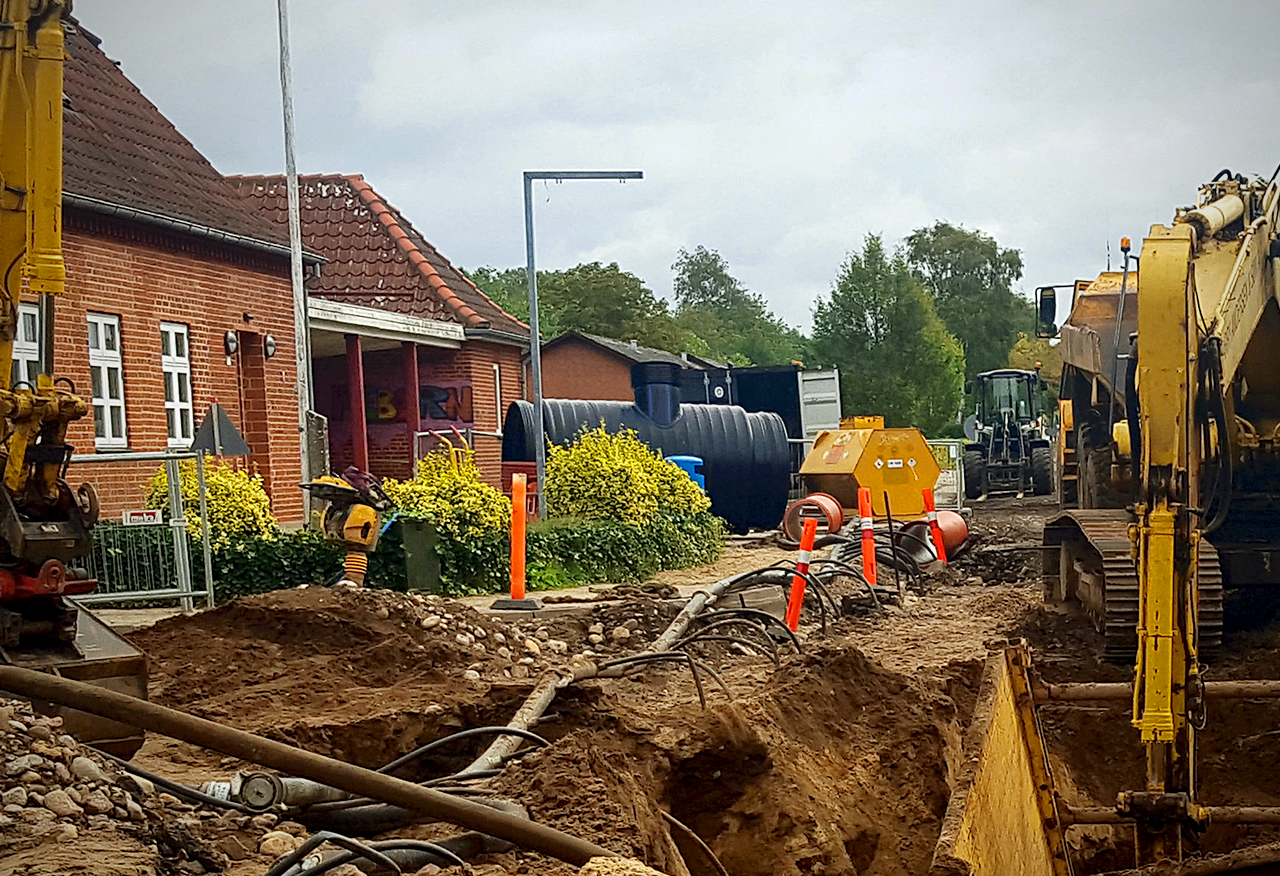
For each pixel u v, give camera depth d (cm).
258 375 2186
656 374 2794
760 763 796
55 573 772
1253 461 1284
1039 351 9144
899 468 2181
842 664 948
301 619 1134
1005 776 762
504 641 1205
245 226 2158
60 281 838
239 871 551
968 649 1201
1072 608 1409
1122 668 1204
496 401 3300
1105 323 1709
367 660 1070
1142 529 780
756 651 1134
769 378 3647
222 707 924
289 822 618
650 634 1343
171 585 1562
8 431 802
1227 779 1078
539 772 638
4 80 843
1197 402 1062
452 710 878
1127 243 1355
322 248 3284
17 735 626
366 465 2692
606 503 2048
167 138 2289
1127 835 1049
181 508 1552
